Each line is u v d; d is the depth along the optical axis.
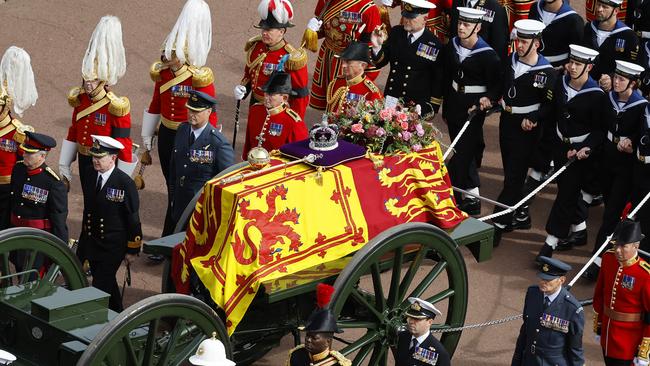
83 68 44.34
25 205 41.50
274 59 48.09
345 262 35.72
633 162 45.22
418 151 38.25
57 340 32.50
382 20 54.31
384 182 37.12
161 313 32.16
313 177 35.75
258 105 46.50
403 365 34.94
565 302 35.75
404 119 37.66
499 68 48.09
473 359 40.62
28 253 36.97
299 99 46.84
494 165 54.50
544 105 47.34
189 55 45.88
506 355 40.94
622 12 56.62
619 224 37.16
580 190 46.44
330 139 36.78
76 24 66.56
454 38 49.00
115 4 68.69
